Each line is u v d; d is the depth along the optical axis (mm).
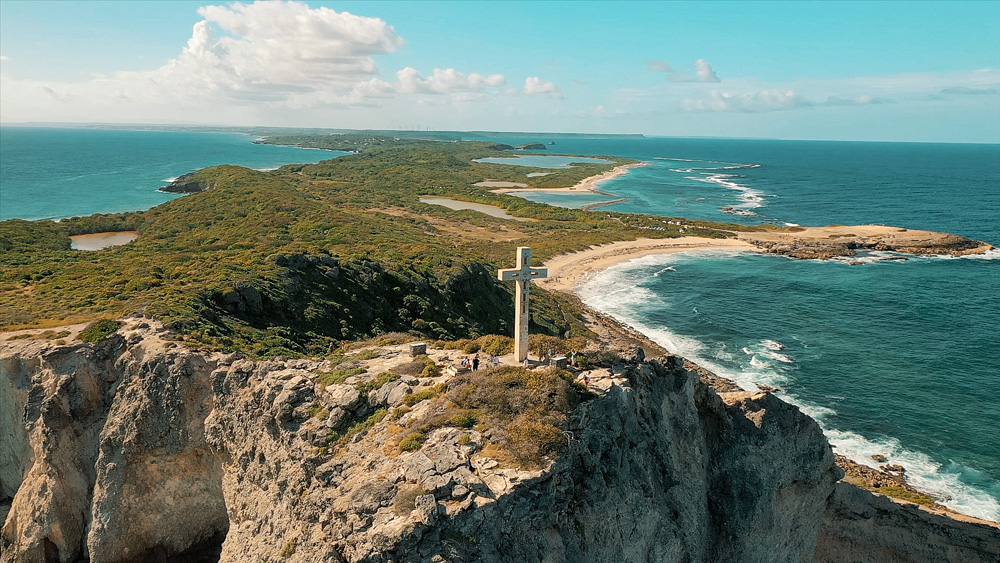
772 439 31641
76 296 50594
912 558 35656
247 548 27047
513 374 26828
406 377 29078
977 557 35250
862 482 49125
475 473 21578
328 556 20625
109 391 36469
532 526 20969
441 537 19422
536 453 22281
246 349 41000
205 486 34281
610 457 24453
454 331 63438
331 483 23703
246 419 30484
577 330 78312
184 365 34156
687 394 30469
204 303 46719
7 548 34188
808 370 70875
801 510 32719
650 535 24844
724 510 29766
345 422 27047
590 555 22250
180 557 34281
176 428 33594
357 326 56281
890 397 64500
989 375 69812
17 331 40719
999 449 55188
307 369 32219
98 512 32719
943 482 50500
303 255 61844
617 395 26359
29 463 35500
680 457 28891
